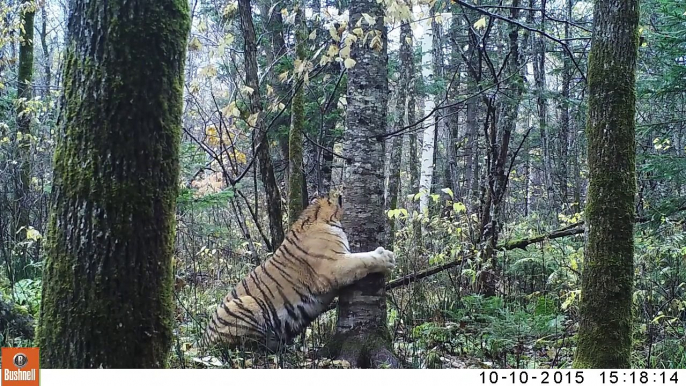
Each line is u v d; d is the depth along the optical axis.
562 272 7.58
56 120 2.83
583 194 16.95
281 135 11.47
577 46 11.82
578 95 14.34
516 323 5.85
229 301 5.88
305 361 5.32
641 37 6.43
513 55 8.14
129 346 2.71
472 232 8.91
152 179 2.76
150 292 2.76
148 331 2.76
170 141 2.83
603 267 4.20
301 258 5.60
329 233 5.57
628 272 4.20
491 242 8.02
